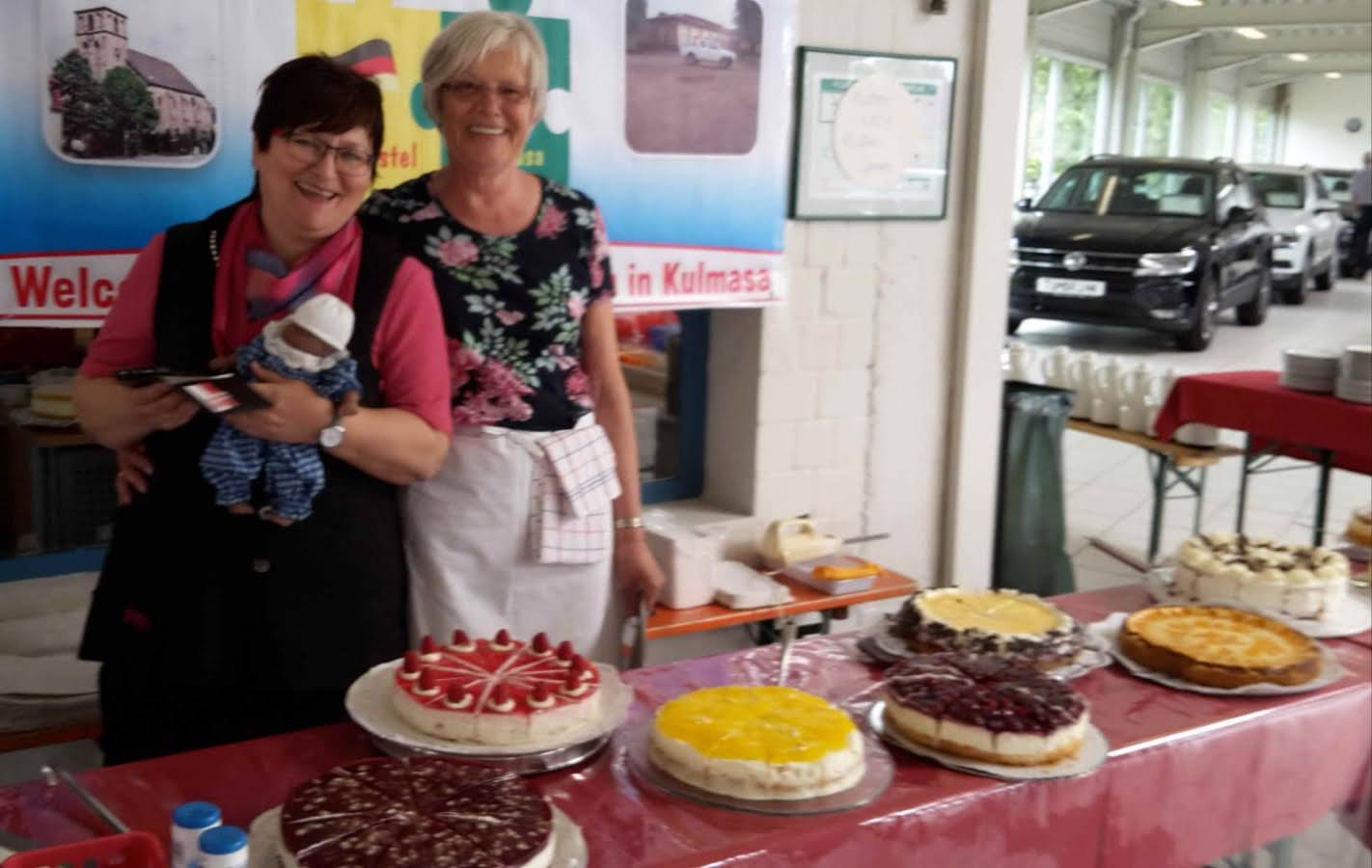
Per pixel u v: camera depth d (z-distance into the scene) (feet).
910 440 11.86
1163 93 68.90
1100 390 15.37
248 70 8.20
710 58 9.80
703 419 11.35
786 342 10.88
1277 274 43.91
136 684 5.83
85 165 7.91
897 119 11.03
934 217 11.45
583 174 9.49
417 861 3.90
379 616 5.89
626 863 4.21
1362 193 56.29
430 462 5.82
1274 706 5.74
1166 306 30.96
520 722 4.82
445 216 6.35
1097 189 33.42
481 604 6.52
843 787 4.75
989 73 11.37
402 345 5.73
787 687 5.66
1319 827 8.45
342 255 5.65
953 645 6.09
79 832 4.24
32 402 8.62
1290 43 70.44
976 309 11.80
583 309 6.59
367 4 8.48
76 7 7.69
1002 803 4.87
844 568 10.20
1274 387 13.21
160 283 5.64
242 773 4.82
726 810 4.58
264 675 5.73
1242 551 7.31
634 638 7.11
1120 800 5.23
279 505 5.50
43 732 7.48
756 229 10.34
